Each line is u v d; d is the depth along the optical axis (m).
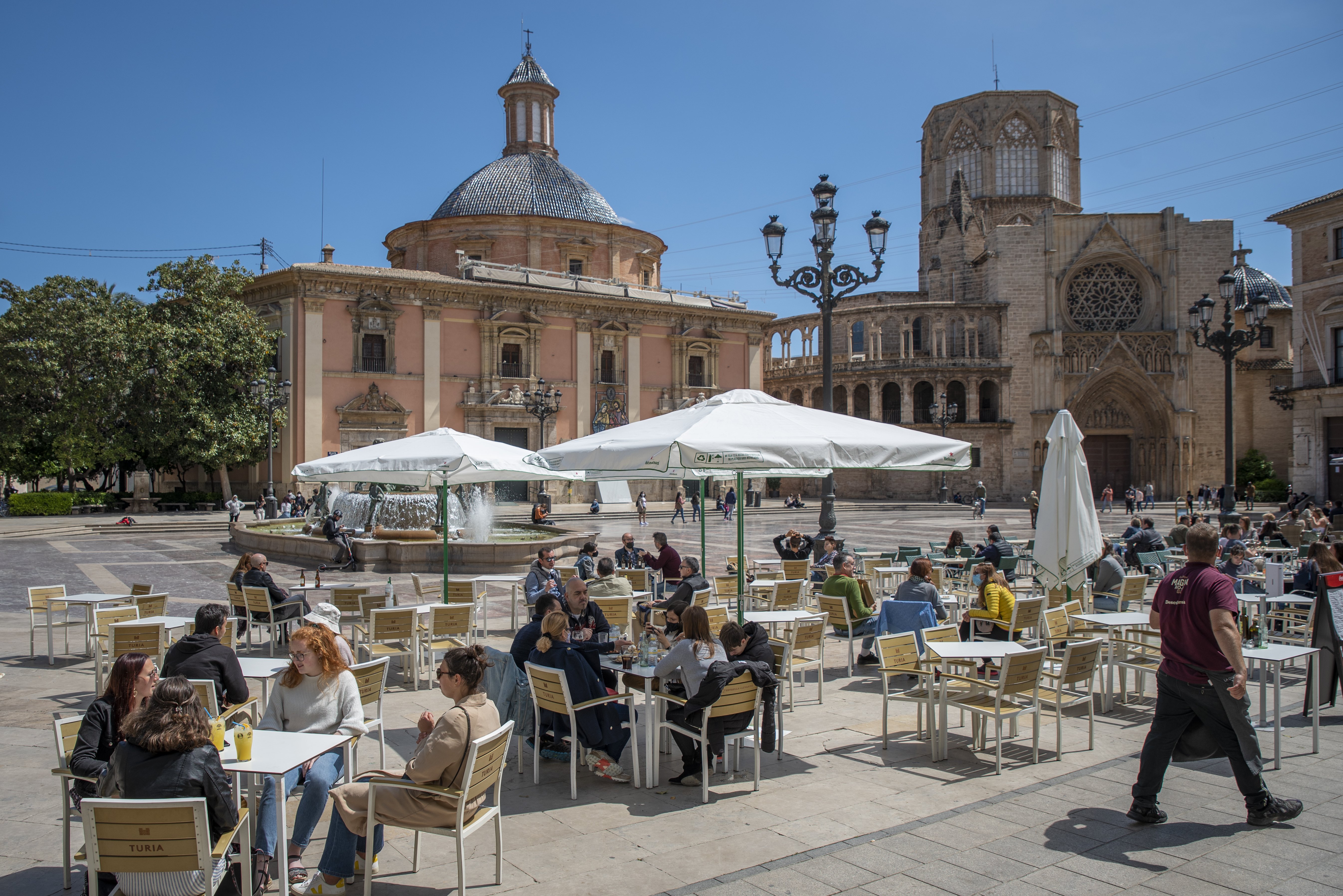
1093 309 64.06
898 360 63.16
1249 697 10.05
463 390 48.72
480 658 5.75
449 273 54.53
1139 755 8.05
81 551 28.19
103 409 40.59
